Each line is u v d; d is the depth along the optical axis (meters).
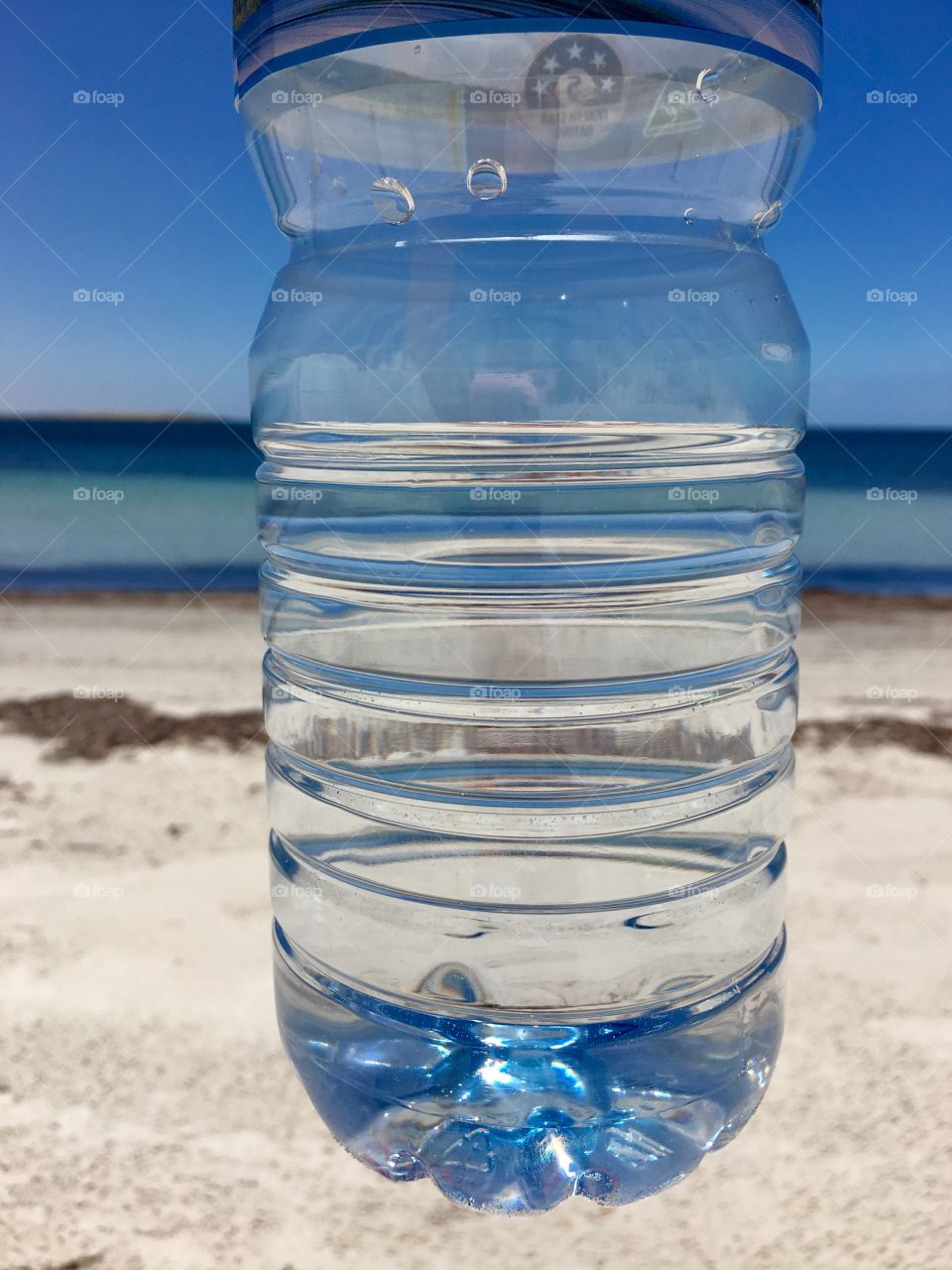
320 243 0.12
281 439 0.12
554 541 0.13
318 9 0.10
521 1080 0.12
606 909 0.13
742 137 0.12
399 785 0.13
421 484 0.13
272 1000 0.19
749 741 0.12
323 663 0.12
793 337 0.12
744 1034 0.12
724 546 0.12
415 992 0.12
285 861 0.13
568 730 0.13
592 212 0.12
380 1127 0.12
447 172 0.12
